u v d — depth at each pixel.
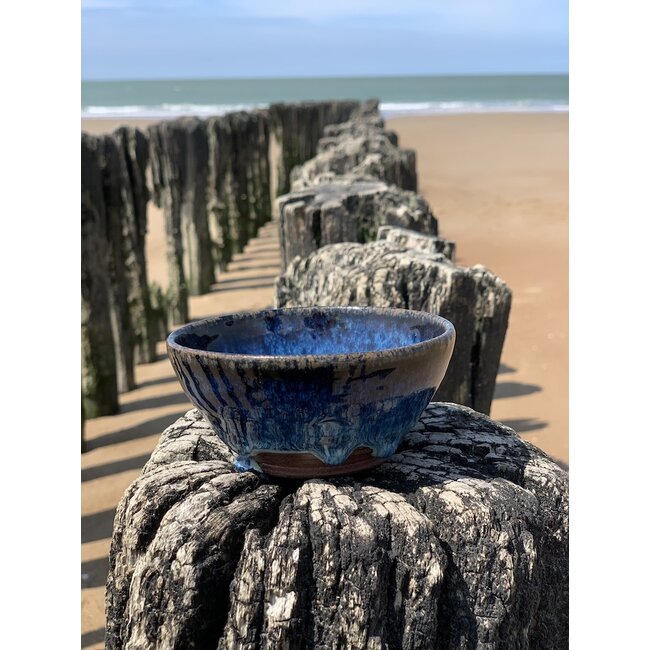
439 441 0.52
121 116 10.35
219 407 0.44
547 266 1.96
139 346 1.49
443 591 0.43
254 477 0.47
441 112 10.67
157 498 0.46
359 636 0.40
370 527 0.42
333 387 0.41
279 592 0.40
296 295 0.79
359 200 1.03
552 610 0.48
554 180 3.58
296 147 3.34
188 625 0.41
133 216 1.43
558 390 1.25
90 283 1.21
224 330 0.51
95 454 1.12
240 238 2.41
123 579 0.46
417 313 0.51
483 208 2.84
